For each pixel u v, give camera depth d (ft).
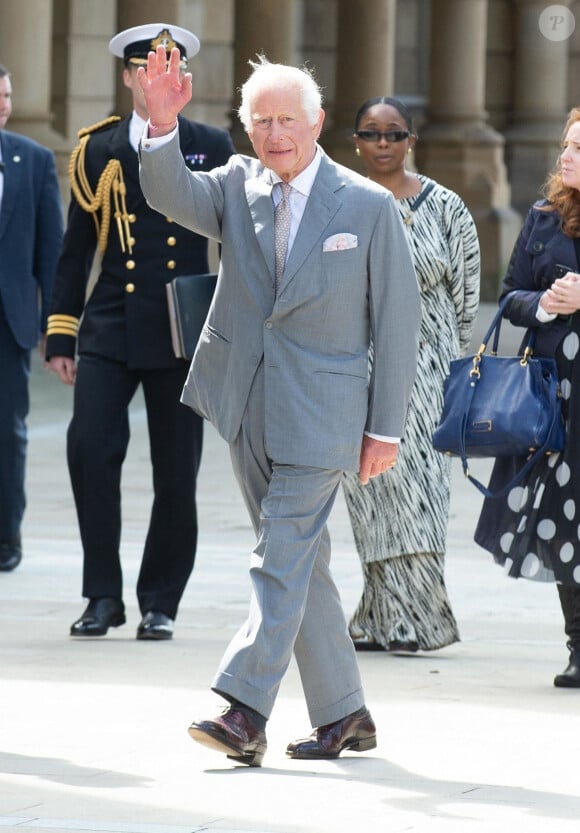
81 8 225.76
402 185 66.13
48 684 57.31
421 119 278.26
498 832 40.16
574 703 55.98
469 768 46.73
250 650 45.57
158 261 65.98
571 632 59.62
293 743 47.78
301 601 46.03
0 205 82.64
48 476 112.57
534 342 59.11
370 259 46.50
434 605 64.95
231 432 47.34
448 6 255.70
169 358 65.82
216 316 47.88
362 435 46.88
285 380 46.34
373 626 66.03
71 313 68.03
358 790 44.09
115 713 53.01
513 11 285.84
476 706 55.26
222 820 40.81
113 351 66.13
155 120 46.44
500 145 259.39
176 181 46.60
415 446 65.10
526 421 57.36
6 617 70.69
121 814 41.32
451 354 66.03
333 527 96.02
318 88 47.26
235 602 74.90
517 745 49.67
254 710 45.75
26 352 82.84
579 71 290.56
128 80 66.18
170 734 50.24
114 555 67.21
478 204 256.52
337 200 46.57
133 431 135.95
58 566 83.41
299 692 57.31
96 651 63.57
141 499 103.50
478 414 57.98
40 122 176.65
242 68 208.85
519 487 59.26
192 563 67.41
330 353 46.65
